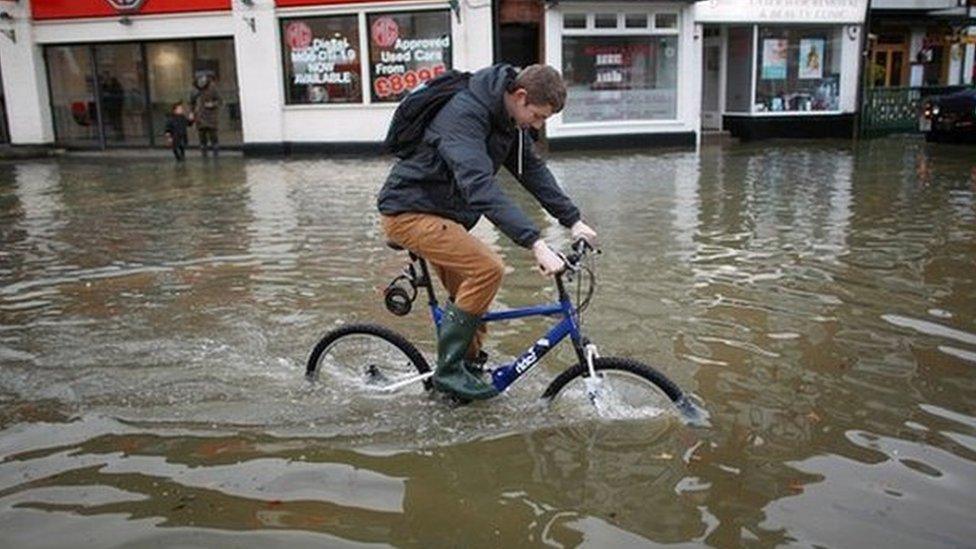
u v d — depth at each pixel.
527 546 3.20
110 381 4.89
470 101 3.95
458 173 3.85
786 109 21.56
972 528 3.28
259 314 6.32
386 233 4.30
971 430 4.14
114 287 7.26
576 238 4.15
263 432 4.20
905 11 24.61
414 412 4.39
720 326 5.80
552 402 4.34
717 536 3.25
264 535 3.29
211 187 14.19
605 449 3.96
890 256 7.83
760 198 11.59
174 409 4.49
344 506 3.50
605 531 3.29
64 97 21.61
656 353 5.28
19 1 20.92
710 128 22.47
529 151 4.29
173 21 20.25
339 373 4.72
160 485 3.70
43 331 5.93
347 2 19.02
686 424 4.18
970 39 26.03
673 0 19.05
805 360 5.12
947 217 9.80
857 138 21.47
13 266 8.16
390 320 6.12
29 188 14.48
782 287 6.80
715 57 22.02
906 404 4.45
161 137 21.41
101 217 11.15
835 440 4.05
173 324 6.08
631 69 19.42
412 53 19.08
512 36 19.78
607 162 16.80
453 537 3.26
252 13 19.47
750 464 3.81
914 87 23.48
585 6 18.75
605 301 6.46
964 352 5.21
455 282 4.45
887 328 5.70
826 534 3.25
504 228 3.82
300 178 15.24
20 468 3.87
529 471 3.77
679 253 8.12
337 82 19.59
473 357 4.52
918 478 3.67
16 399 4.65
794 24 20.97
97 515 3.46
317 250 8.68
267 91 19.75
